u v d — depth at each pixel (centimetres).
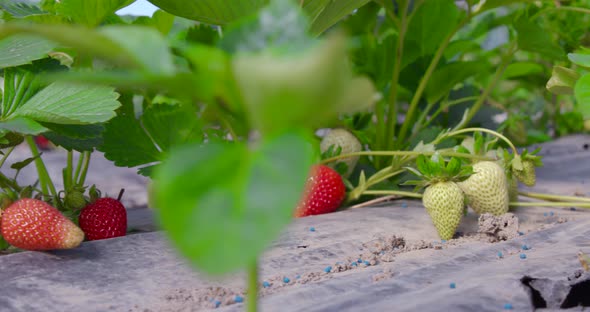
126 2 44
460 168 39
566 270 30
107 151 42
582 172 67
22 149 115
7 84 39
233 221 13
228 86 15
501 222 39
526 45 56
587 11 54
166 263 34
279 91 14
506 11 90
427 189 40
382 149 59
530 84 97
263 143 15
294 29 17
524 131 71
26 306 29
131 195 77
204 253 13
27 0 50
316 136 58
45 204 35
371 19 63
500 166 44
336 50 13
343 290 29
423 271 32
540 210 48
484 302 26
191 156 14
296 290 29
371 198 54
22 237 34
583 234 37
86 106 38
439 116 69
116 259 35
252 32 17
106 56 15
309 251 36
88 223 41
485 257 34
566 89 41
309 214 47
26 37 40
